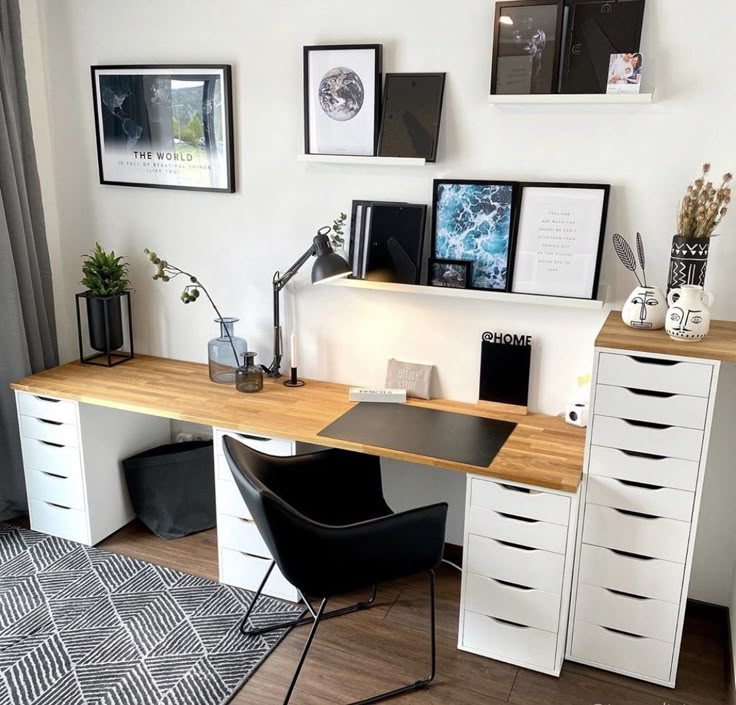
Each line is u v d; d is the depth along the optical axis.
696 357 2.15
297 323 3.17
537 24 2.50
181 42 3.07
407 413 2.83
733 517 2.67
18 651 2.55
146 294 3.43
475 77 2.66
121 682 2.42
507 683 2.45
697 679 2.48
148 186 3.26
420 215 2.80
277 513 2.04
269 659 2.53
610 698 2.39
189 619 2.72
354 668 2.50
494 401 2.87
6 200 3.11
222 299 3.29
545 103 2.50
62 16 3.24
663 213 2.54
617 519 2.37
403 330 2.98
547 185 2.62
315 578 2.12
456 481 3.04
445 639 2.65
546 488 2.31
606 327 2.40
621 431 2.28
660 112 2.46
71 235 3.50
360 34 2.78
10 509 3.39
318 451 2.65
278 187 3.06
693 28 2.37
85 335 3.64
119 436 3.23
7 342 3.17
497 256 2.73
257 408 2.85
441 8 2.65
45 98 3.36
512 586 2.47
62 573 2.99
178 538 3.25
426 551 2.24
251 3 2.91
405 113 2.75
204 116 3.07
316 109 2.87
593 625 2.49
